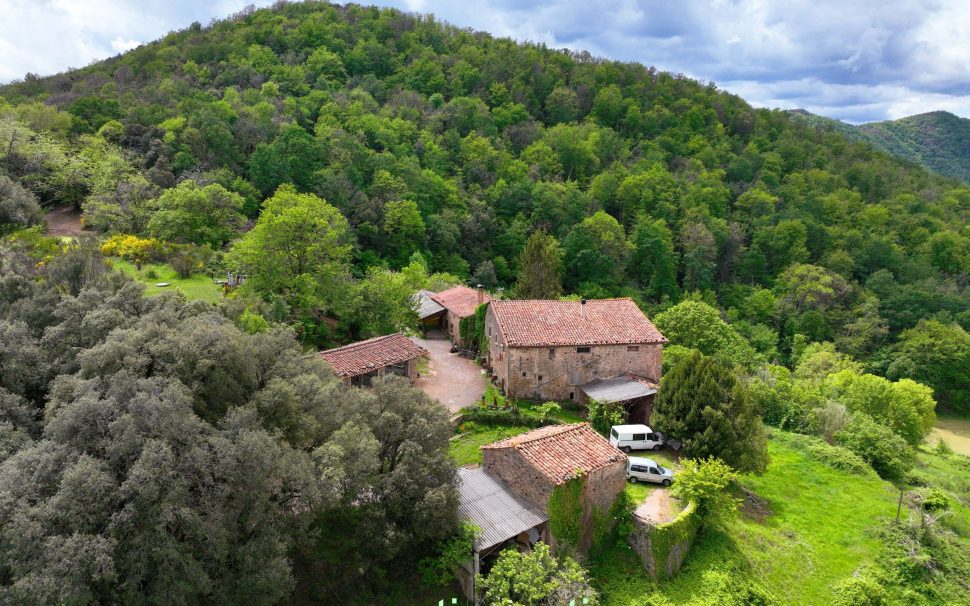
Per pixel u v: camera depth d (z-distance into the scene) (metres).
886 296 85.19
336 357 36.06
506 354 38.06
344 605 21.12
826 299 82.81
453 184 89.56
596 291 77.94
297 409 21.44
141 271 48.75
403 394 25.16
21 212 50.94
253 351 22.47
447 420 24.88
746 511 31.28
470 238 84.25
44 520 14.82
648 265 85.31
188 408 17.94
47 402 21.06
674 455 33.41
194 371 19.97
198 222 56.84
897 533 29.89
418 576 22.72
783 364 73.69
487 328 44.38
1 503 14.83
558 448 26.23
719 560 26.47
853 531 30.39
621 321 40.84
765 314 82.31
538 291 65.12
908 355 72.38
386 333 46.00
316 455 19.42
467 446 32.31
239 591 16.69
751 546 28.19
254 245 42.75
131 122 74.69
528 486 25.28
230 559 17.17
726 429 30.94
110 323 23.22
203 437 17.39
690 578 25.42
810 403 45.19
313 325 42.22
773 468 36.03
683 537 26.17
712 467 27.62
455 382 41.38
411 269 62.34
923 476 41.16
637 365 40.06
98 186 58.50
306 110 92.31
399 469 21.98
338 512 23.12
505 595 20.50
